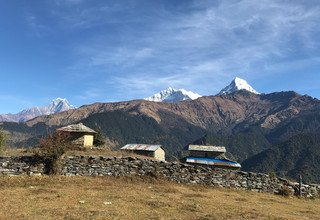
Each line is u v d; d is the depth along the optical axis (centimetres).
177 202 2478
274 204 2997
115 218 1900
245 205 2706
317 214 2672
